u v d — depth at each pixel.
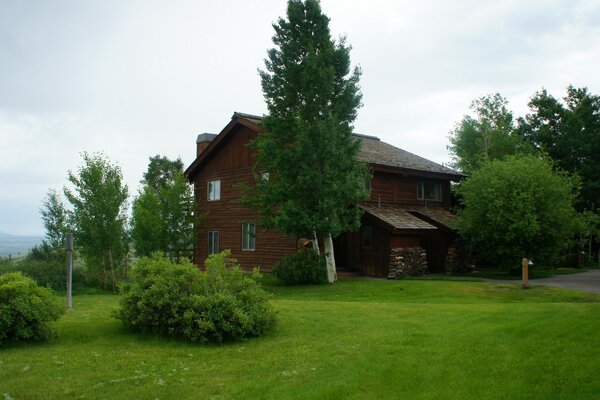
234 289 10.04
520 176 22.30
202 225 30.91
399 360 7.53
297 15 20.27
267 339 9.31
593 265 34.09
